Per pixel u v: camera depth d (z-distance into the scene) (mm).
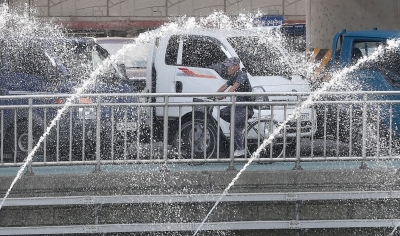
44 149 22078
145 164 22391
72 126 22328
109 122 22953
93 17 58969
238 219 22078
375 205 22422
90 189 21922
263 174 22156
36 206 21781
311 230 22391
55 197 21672
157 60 27594
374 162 23453
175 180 22109
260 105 22578
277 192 22078
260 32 27859
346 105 22734
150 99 23891
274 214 22156
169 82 27203
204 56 27016
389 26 39531
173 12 59938
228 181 22109
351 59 30406
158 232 22062
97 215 21891
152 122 22359
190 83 26859
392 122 23016
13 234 21578
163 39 27781
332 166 23219
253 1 60375
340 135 22938
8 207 21766
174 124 24219
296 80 26922
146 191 22094
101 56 27625
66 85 26078
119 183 22016
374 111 22766
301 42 43406
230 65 25141
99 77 26906
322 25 41312
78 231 21719
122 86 26984
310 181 22281
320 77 31875
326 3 41000
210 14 59844
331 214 22281
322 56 38438
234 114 22438
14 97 21953
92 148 23281
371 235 22531
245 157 22594
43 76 26094
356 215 22375
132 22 59469
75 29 58438
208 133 23844
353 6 40125
